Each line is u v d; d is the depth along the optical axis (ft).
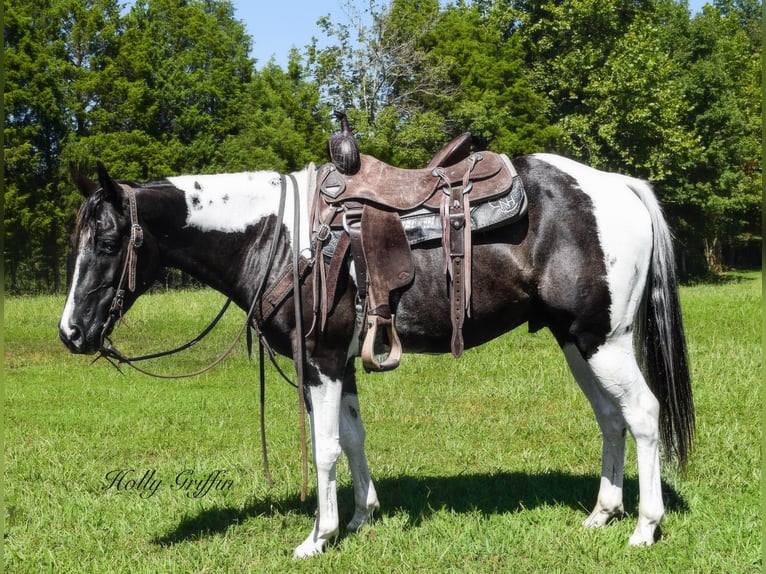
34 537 13.07
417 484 15.21
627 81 75.46
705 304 43.24
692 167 85.76
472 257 11.66
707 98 87.15
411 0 79.25
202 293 52.49
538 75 82.84
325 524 11.93
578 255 11.67
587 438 18.48
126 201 11.65
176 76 88.12
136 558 12.04
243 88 96.43
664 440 12.46
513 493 14.57
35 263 88.02
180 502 14.56
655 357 12.37
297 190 12.22
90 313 11.53
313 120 85.15
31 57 79.82
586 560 11.37
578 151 79.30
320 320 11.59
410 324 11.89
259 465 16.87
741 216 106.01
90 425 21.01
